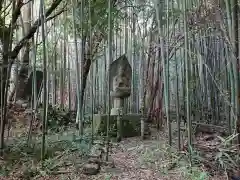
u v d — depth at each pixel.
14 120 6.96
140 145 5.44
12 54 4.78
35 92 6.07
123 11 8.62
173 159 4.21
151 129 7.39
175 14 5.70
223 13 4.76
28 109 7.47
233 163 3.80
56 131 6.77
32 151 4.53
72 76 11.27
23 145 4.85
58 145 4.98
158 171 3.91
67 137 5.59
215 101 7.27
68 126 7.50
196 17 5.34
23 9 9.17
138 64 10.21
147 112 7.84
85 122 7.77
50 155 4.36
